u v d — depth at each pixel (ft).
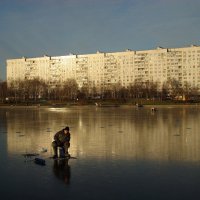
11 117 206.49
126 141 89.71
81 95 538.88
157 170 54.90
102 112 261.65
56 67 630.74
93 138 96.78
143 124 142.41
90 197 41.60
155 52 561.84
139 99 500.33
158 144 83.87
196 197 41.24
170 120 164.96
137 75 574.97
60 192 43.73
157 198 40.96
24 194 43.29
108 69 593.01
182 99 490.08
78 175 52.08
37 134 110.01
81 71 611.88
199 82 542.16
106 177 50.67
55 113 253.03
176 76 554.05
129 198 41.04
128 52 579.89
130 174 52.29
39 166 59.11
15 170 56.29
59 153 67.10
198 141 88.94
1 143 89.25
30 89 534.37
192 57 543.39
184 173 52.75
